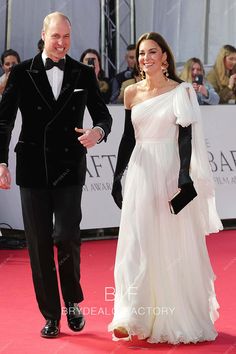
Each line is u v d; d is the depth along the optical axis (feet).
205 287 29.01
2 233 50.42
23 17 56.44
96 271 41.78
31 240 28.86
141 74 29.78
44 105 28.40
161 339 28.27
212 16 62.90
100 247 49.26
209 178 29.12
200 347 27.89
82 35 58.59
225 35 63.46
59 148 28.55
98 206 50.96
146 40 29.01
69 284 29.22
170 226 28.66
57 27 27.91
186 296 28.71
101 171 51.13
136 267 28.17
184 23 62.44
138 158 29.17
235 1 63.41
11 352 27.30
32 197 28.66
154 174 28.86
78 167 28.81
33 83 28.32
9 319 31.94
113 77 56.03
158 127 28.86
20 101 28.66
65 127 28.60
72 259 28.84
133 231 28.50
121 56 60.03
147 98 29.27
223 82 58.70
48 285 28.96
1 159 28.40
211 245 49.88
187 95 28.86
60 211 28.66
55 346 28.04
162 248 28.58
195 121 28.60
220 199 54.95
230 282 38.83
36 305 34.32
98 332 29.78
